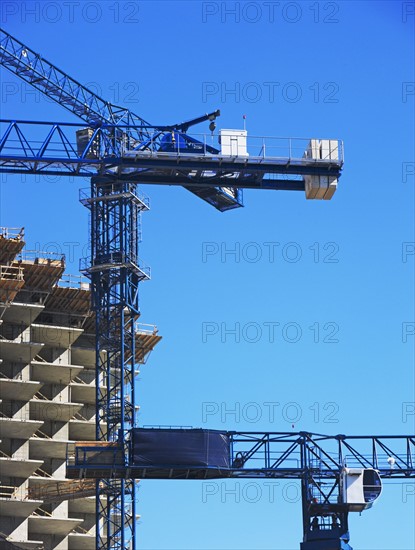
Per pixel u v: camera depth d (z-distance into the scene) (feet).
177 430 649.61
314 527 641.81
